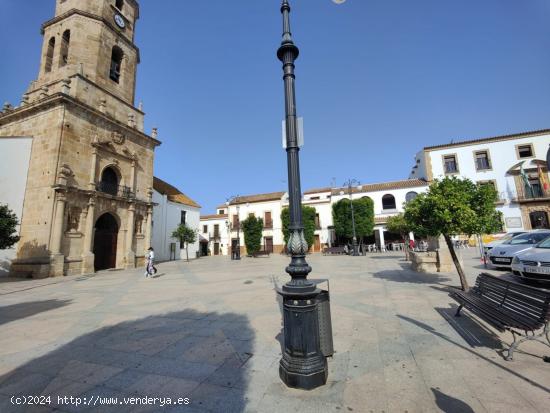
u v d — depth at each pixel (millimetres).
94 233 18938
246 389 2912
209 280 12000
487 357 3482
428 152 30141
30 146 17500
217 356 3803
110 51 21750
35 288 11125
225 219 45312
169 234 31438
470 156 28516
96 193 18188
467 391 2740
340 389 2844
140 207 22688
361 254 26844
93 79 20094
